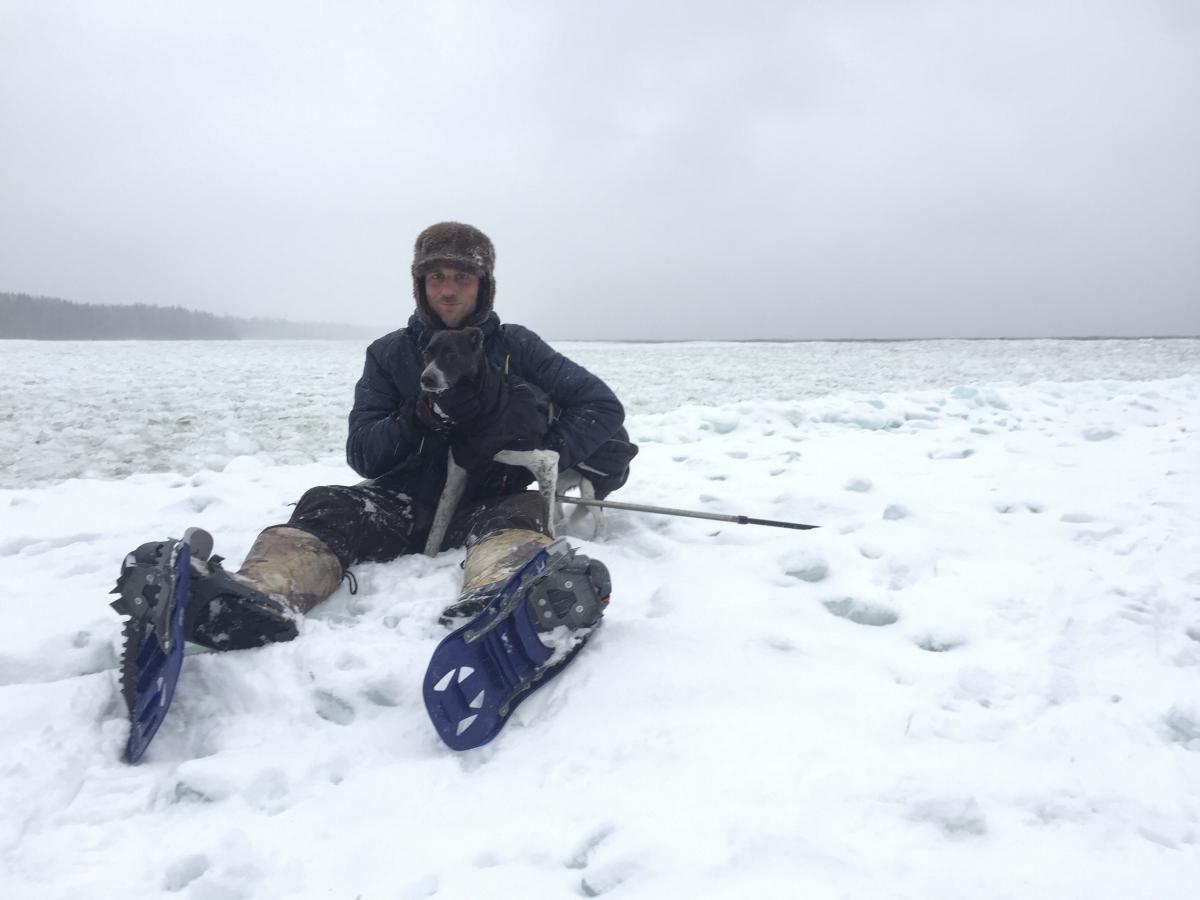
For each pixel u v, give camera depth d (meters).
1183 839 1.48
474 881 1.42
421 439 3.03
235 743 1.92
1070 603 2.61
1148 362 17.16
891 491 4.34
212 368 16.33
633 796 1.63
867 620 2.63
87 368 15.48
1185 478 4.38
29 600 2.82
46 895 1.41
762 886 1.34
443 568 2.98
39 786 1.72
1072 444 5.77
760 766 1.71
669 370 17.33
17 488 5.25
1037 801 1.59
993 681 2.11
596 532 3.59
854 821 1.52
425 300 3.13
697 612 2.58
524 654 2.04
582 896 1.37
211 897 1.42
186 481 5.11
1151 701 2.00
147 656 1.99
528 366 3.39
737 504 4.19
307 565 2.51
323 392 11.50
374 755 1.90
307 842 1.56
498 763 1.83
